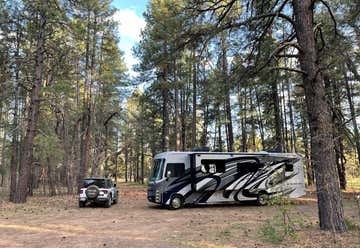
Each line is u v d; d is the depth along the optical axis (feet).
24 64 63.72
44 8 58.49
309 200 65.05
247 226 34.91
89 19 82.28
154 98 96.37
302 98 76.02
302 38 30.73
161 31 33.47
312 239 25.54
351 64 38.96
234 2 31.99
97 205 57.98
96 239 28.40
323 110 29.35
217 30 30.96
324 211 28.50
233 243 26.17
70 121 94.68
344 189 74.95
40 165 81.51
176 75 75.77
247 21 30.86
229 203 61.41
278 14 30.89
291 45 30.66
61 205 57.62
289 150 101.96
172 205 53.26
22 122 67.36
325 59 34.04
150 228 34.14
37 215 44.27
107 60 89.81
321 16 35.96
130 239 28.35
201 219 40.98
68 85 64.85
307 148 84.43
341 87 57.98
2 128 71.82
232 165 57.67
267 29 32.40
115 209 52.37
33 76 63.36
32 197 74.43
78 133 98.48
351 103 58.80
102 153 103.65
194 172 55.26
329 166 28.55
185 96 103.96
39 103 67.67
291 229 27.53
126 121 105.40
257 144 126.93
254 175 58.54
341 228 27.71
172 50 32.68
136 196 77.77
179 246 25.46
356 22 34.19
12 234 30.76
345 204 53.98
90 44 84.58
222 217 42.91
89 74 89.04
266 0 32.45
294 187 60.23
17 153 74.49
